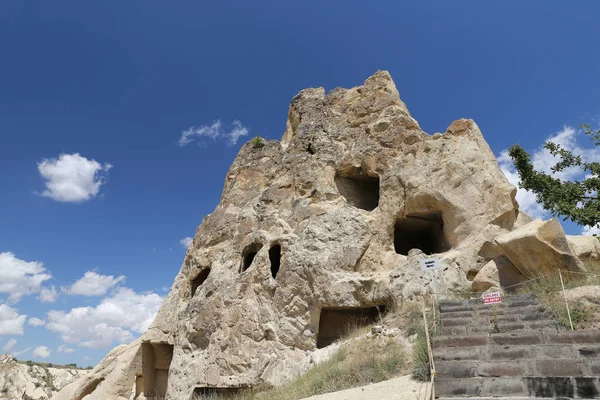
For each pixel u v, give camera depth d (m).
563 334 8.03
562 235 12.98
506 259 14.68
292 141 24.11
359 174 21.70
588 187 15.91
